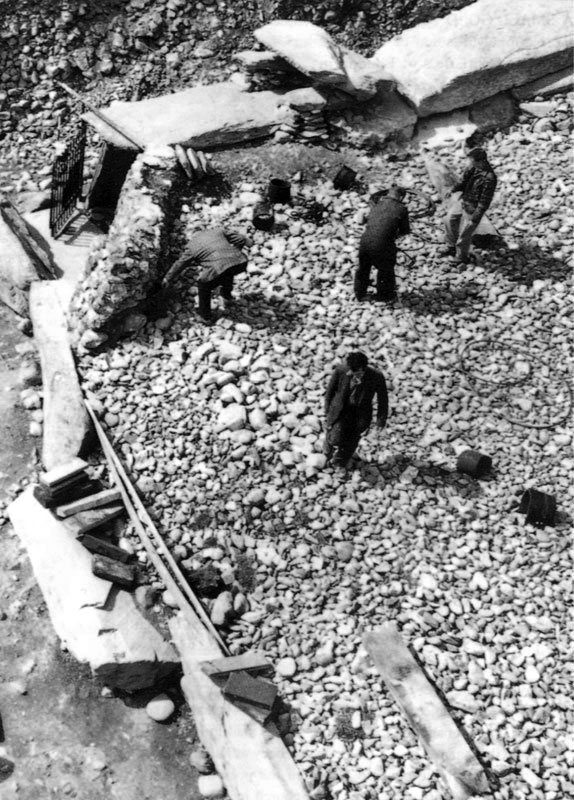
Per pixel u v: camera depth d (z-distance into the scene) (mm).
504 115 12516
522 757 7207
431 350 9836
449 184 11531
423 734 7156
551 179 11664
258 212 10758
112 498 8469
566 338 10070
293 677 7652
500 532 8523
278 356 9547
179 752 7504
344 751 7266
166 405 9148
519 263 10781
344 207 11164
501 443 9148
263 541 8375
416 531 8461
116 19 13070
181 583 8031
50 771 7309
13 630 8047
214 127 11547
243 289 10141
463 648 7777
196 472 8750
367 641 7719
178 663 7793
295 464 8789
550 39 12578
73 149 11250
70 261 11117
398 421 9219
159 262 9727
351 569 8195
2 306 10727
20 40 12820
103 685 7781
